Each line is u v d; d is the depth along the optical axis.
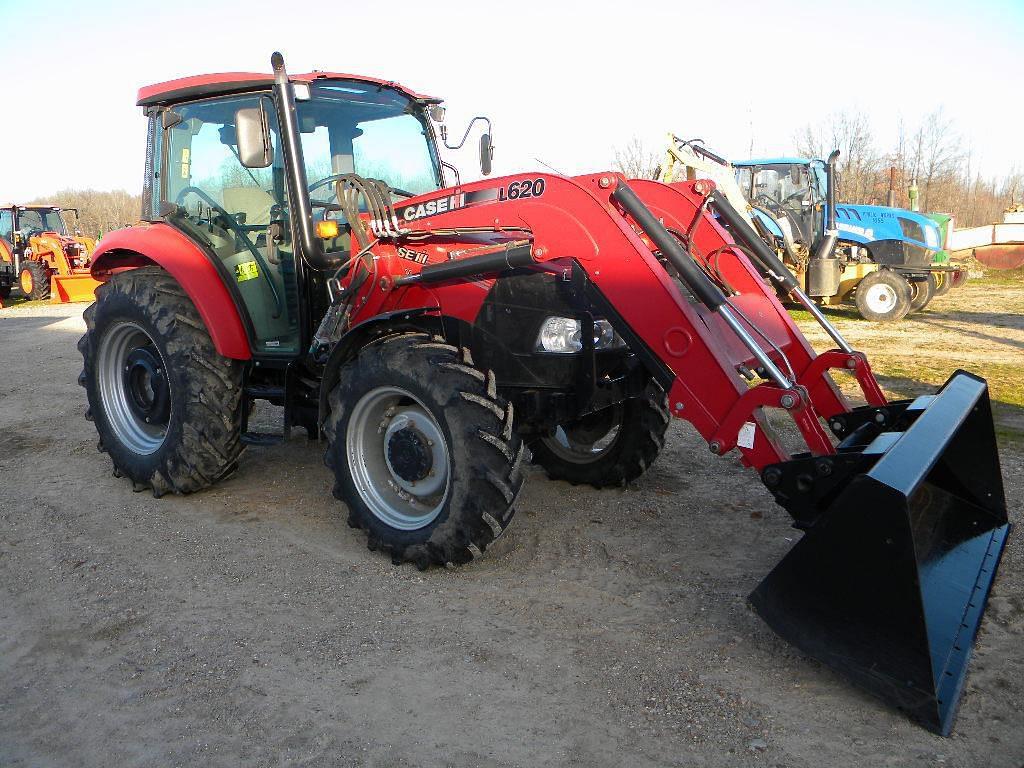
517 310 3.53
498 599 3.23
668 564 3.52
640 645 2.85
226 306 4.19
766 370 2.90
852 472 2.69
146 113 4.68
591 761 2.26
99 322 4.63
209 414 4.27
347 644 2.91
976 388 3.20
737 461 4.97
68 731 2.46
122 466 4.63
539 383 3.56
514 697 2.56
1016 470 4.62
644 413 4.23
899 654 2.37
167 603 3.27
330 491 4.57
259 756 2.32
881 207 11.85
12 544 3.91
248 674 2.74
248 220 4.23
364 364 3.54
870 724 2.38
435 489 3.56
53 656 2.90
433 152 4.82
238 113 3.65
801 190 11.88
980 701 2.47
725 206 3.85
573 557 3.62
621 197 3.11
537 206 3.27
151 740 2.41
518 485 3.29
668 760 2.25
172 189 4.55
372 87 4.49
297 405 4.45
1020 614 2.96
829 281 11.40
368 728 2.43
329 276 4.10
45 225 19.28
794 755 2.25
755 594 2.63
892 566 2.35
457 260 3.45
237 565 3.61
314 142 4.25
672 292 3.03
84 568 3.61
